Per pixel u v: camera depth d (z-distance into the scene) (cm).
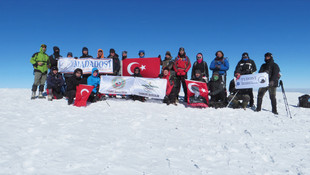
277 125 535
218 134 439
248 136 431
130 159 296
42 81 802
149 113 612
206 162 300
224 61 786
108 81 771
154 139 389
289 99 1162
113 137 387
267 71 705
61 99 785
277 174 271
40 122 458
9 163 261
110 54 876
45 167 258
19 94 932
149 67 858
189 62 806
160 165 282
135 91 771
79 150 316
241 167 286
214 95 778
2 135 358
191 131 453
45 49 785
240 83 748
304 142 402
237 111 703
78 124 458
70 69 826
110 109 643
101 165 272
